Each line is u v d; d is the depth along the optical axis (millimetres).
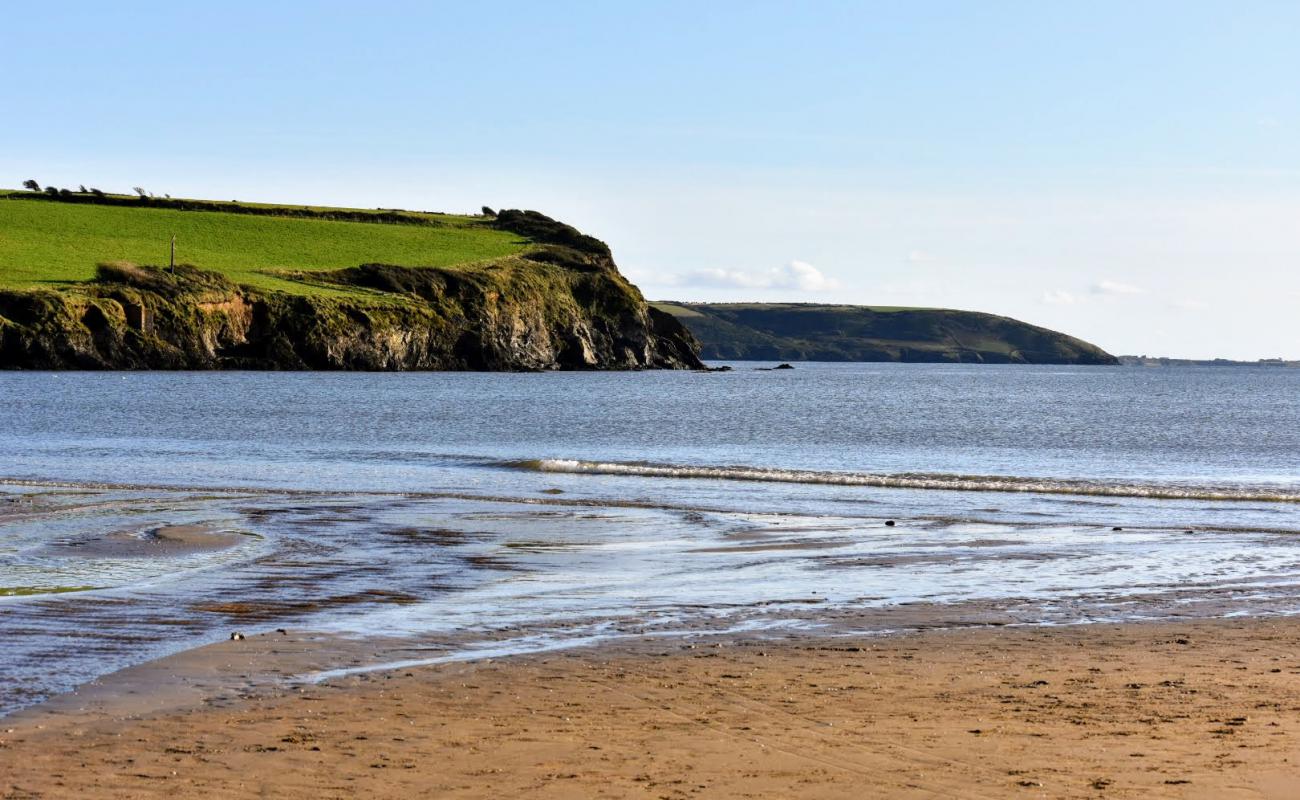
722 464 42719
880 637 14289
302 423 62344
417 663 12750
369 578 18156
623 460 43562
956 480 35656
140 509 26344
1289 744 9766
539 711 10875
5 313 128125
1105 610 16125
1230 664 12898
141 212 185000
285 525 24125
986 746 9812
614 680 12062
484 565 19562
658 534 23625
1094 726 10406
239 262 167000
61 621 14664
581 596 16844
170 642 13602
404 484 33781
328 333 148500
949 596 17109
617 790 8688
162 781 8836
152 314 137625
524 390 111625
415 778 8938
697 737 10062
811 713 10852
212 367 140625
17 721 10406
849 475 36438
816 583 18109
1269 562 20594
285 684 11781
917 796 8570
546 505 28406
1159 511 28797
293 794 8570
